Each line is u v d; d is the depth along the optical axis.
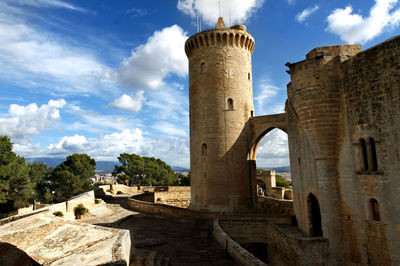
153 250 16.61
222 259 14.90
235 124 32.22
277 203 32.03
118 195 48.84
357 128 16.34
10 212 42.34
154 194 42.78
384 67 14.91
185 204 44.69
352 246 16.36
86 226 14.44
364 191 15.73
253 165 33.16
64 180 60.91
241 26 35.78
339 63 17.97
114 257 9.66
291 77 19.89
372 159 15.55
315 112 18.06
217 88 32.84
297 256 16.28
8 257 8.08
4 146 41.19
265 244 22.70
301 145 20.53
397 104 14.17
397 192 13.98
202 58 34.25
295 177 22.58
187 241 18.88
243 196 31.12
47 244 12.14
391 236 14.12
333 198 17.23
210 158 31.73
